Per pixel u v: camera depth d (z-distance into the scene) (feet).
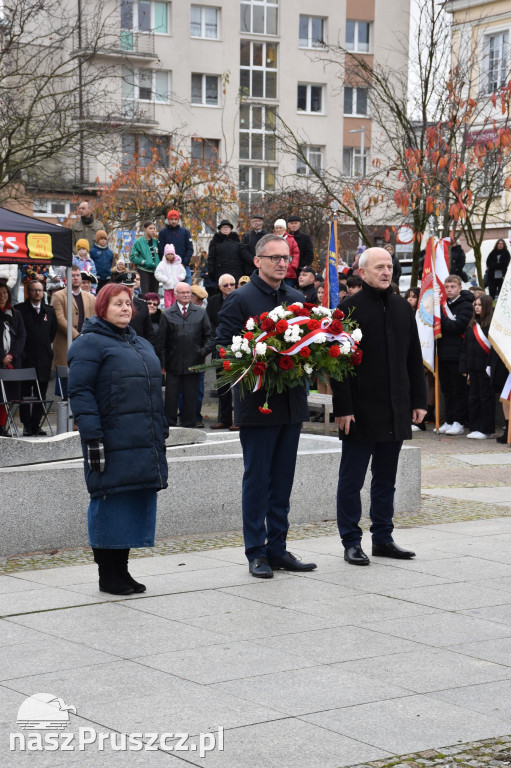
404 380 24.06
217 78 155.84
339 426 23.90
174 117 151.43
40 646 17.69
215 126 155.63
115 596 21.21
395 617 19.61
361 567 23.89
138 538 21.15
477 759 13.00
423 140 67.72
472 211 64.95
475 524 29.63
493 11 110.52
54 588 21.95
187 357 49.06
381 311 23.81
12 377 42.16
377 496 24.93
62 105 67.26
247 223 106.01
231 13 155.74
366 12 163.53
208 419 56.03
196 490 28.25
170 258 58.29
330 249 49.34
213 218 106.32
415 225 66.54
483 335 50.26
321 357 22.22
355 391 23.81
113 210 100.83
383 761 12.89
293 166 158.40
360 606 20.39
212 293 59.57
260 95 159.22
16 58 69.97
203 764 12.76
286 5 159.33
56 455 29.22
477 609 20.22
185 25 152.46
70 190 82.58
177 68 152.05
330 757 13.00
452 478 38.91
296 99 161.07
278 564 23.61
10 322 44.39
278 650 17.46
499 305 48.39
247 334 22.13
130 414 20.85
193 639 18.11
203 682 15.78
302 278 51.31
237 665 16.63
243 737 13.61
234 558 25.03
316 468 30.25
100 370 20.90
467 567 23.88
